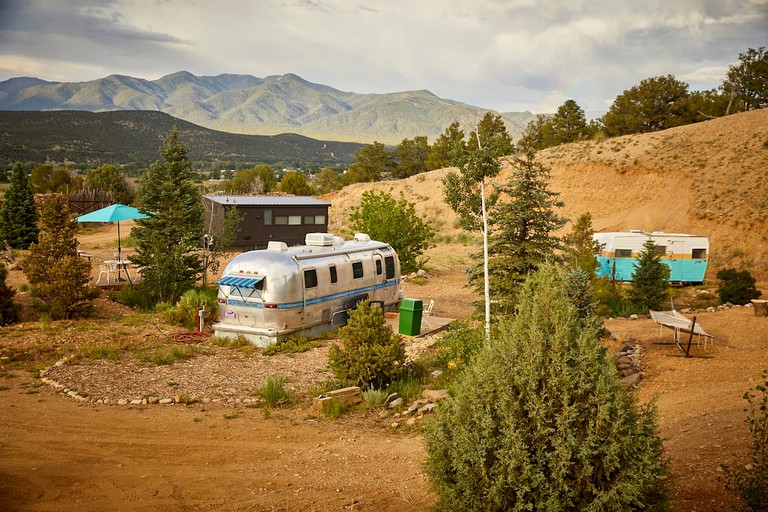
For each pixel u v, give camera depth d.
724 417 8.38
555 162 48.50
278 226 36.31
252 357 14.67
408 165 78.06
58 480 7.31
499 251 14.23
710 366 11.66
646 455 4.65
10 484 7.11
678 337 14.34
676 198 39.59
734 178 38.03
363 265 19.03
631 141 46.78
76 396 10.98
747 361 11.78
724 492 5.97
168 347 15.16
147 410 10.47
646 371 11.76
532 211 13.84
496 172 13.77
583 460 4.66
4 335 15.16
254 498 6.84
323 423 10.07
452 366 12.58
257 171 84.75
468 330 13.78
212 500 6.77
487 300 13.34
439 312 21.47
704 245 28.62
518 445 4.71
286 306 15.95
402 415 10.52
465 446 4.89
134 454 8.34
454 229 48.62
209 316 18.34
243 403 11.10
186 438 9.10
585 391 4.84
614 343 14.35
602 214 42.62
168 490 7.07
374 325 12.23
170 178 22.02
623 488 4.62
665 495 4.94
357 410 10.90
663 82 56.59
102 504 6.62
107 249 35.19
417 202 54.91
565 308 5.10
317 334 17.20
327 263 17.50
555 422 4.81
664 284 21.20
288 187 68.56
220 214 34.69
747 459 6.65
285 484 7.32
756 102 58.97
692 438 7.73
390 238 28.23
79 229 46.59
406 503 6.63
